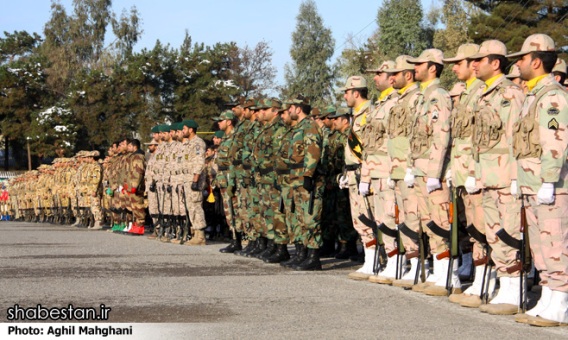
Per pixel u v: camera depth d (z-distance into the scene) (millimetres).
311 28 73188
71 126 58156
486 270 9406
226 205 16688
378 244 11711
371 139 11562
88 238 21031
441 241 10344
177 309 9055
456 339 7375
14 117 63875
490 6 39625
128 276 12031
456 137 9859
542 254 8336
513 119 8844
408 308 9156
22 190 38969
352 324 8125
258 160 14594
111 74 64750
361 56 54625
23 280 11531
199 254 15953
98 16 74250
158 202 20312
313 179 13055
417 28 52562
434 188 10047
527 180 8344
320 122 15414
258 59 76812
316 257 13273
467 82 10023
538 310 8375
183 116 58188
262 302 9539
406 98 10930
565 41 33688
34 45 79188
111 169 24156
